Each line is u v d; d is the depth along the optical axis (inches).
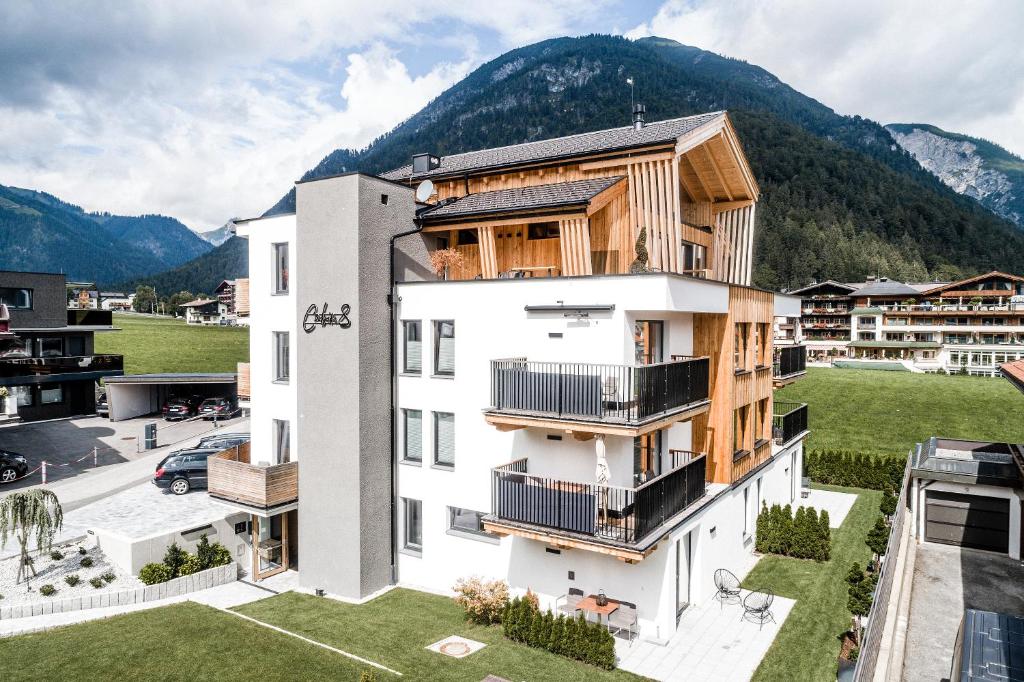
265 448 794.8
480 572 669.9
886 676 419.8
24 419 1579.7
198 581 705.0
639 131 845.8
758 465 839.7
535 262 769.6
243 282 831.1
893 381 2418.8
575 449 603.5
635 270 687.7
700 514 634.2
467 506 676.1
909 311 3602.4
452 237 818.8
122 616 615.8
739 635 584.4
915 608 557.9
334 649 549.3
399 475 725.3
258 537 740.0
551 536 558.6
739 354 788.0
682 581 632.4
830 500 1077.8
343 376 682.8
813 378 2513.5
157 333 3814.0
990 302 3472.0
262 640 561.9
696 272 936.3
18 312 1606.8
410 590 701.9
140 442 1380.4
